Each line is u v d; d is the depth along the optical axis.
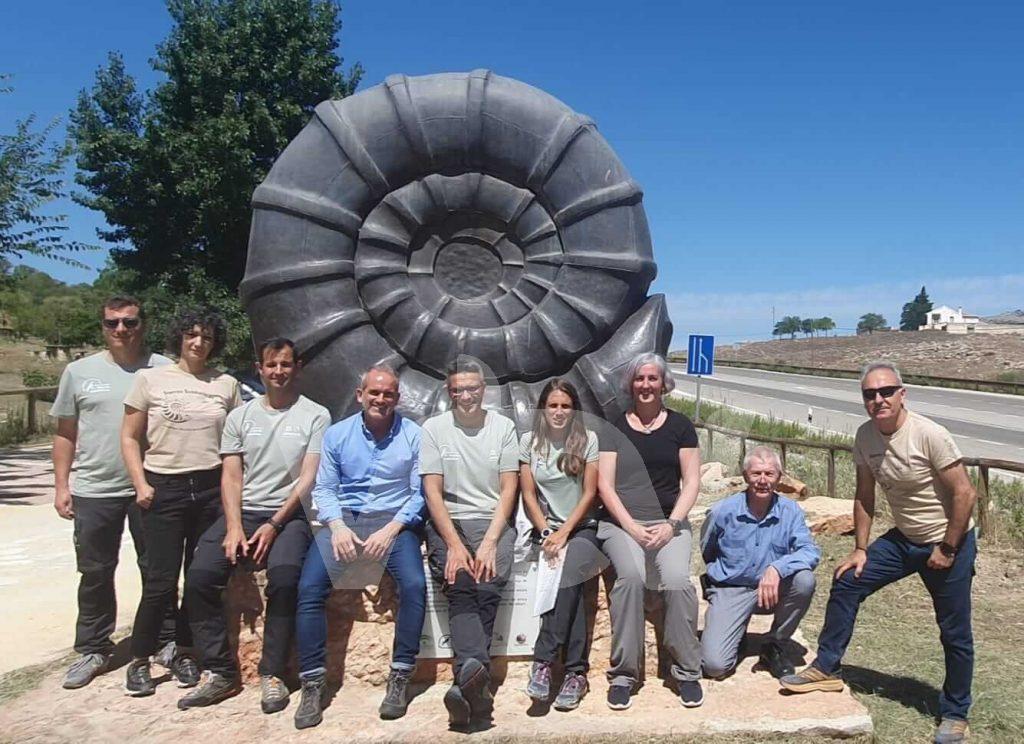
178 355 4.67
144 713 4.21
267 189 5.50
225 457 4.35
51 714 4.23
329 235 5.47
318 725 4.04
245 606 4.47
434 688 4.41
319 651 4.12
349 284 5.51
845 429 19.30
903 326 121.00
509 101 5.49
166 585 4.41
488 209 5.58
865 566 4.26
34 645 5.32
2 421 17.33
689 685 4.23
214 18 16.94
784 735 3.98
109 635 4.77
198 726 4.07
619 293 5.58
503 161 5.52
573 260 5.55
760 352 76.69
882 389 4.02
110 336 4.64
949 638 4.05
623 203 5.62
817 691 4.34
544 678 4.17
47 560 7.46
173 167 16.30
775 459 4.62
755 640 5.19
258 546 4.24
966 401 28.81
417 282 5.61
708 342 15.08
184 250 17.42
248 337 16.28
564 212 5.55
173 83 16.95
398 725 4.03
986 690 4.57
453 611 4.10
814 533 8.18
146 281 17.88
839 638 4.34
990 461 7.79
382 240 5.52
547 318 5.54
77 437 4.77
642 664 4.53
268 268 5.47
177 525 4.41
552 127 5.52
